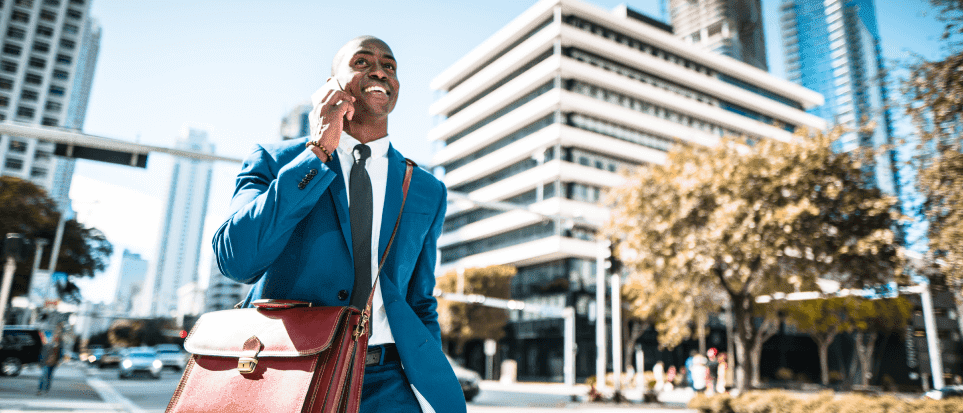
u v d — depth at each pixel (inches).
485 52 2425.0
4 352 919.7
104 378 1088.8
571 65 2039.9
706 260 586.2
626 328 1578.5
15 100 3137.3
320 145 51.0
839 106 6722.4
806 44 7293.3
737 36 5324.8
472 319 1763.0
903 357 1718.8
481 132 2304.4
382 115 61.8
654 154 2145.7
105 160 353.1
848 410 399.2
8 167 3021.7
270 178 58.1
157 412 493.0
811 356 2022.6
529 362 1950.1
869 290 573.0
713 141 2299.5
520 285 2064.5
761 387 776.3
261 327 47.8
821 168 553.3
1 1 3169.3
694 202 610.5
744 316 604.1
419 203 65.1
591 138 2022.6
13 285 1341.0
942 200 366.6
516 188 2081.7
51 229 1434.5
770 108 2511.1
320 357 46.2
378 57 61.9
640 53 2214.6
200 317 51.9
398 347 57.1
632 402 831.1
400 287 62.1
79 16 3427.7
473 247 2255.2
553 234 1913.1
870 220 534.3
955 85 345.4
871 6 7052.2
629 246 679.1
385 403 55.5
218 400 44.9
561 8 2127.2
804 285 598.9
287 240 51.4
